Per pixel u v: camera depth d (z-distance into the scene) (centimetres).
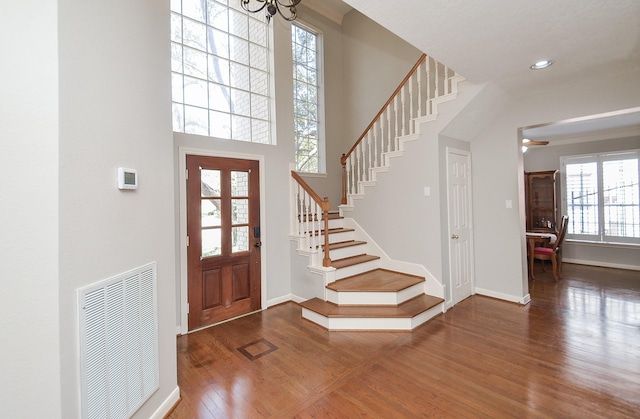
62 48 130
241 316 364
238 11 395
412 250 396
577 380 223
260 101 410
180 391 221
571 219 619
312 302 360
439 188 367
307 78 557
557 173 630
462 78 338
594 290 435
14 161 120
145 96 183
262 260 387
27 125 123
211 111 370
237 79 393
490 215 413
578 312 354
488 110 374
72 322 131
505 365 246
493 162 407
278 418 192
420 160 383
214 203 347
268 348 284
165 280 202
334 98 591
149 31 189
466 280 416
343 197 499
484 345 281
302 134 545
